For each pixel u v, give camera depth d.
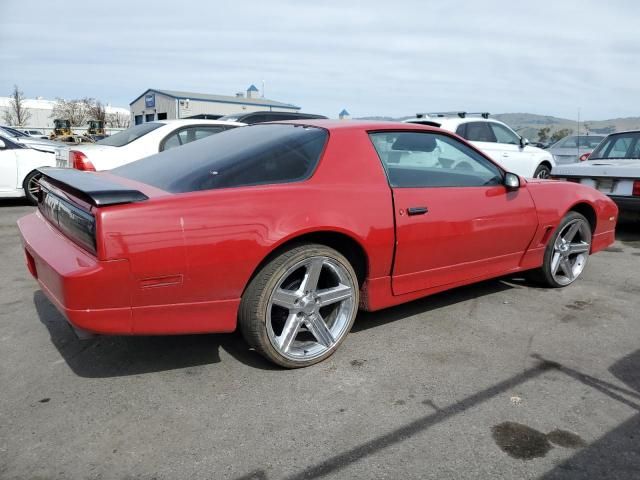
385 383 2.73
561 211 4.11
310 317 2.87
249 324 2.69
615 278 4.68
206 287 2.50
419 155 3.39
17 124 56.41
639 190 5.92
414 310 3.78
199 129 7.05
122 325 2.36
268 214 2.61
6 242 5.88
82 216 2.38
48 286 2.53
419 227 3.18
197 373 2.82
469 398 2.59
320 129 3.16
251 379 2.76
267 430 2.31
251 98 40.72
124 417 2.40
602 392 2.67
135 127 7.19
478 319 3.63
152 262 2.34
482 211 3.53
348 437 2.27
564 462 2.12
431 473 2.04
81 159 6.21
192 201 2.46
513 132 9.91
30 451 2.15
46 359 2.96
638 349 3.19
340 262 2.90
